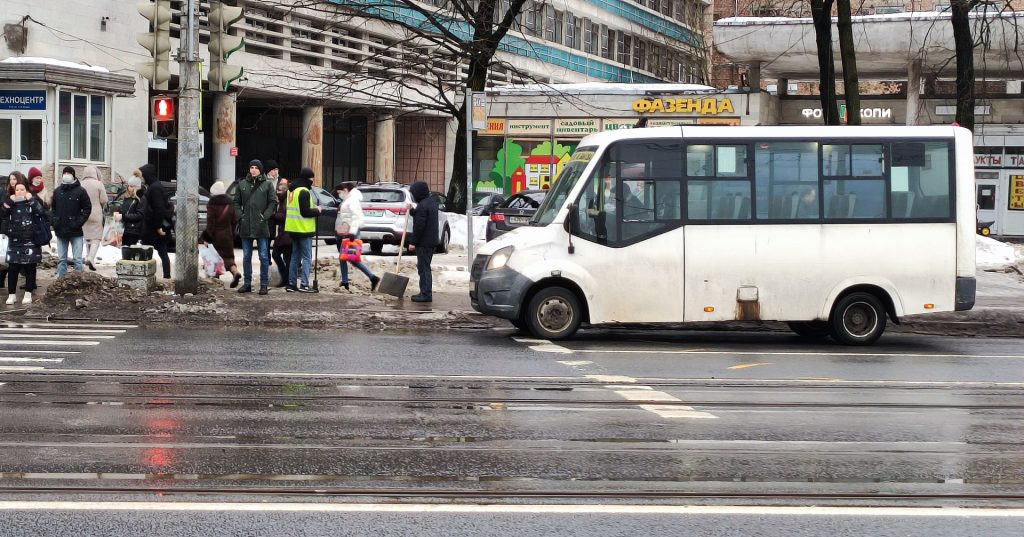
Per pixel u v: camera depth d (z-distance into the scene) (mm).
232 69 18078
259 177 18609
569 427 9133
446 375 11805
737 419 9664
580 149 15945
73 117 30984
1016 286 23219
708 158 15297
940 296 15508
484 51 33625
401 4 35875
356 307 17656
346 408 9789
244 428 8836
